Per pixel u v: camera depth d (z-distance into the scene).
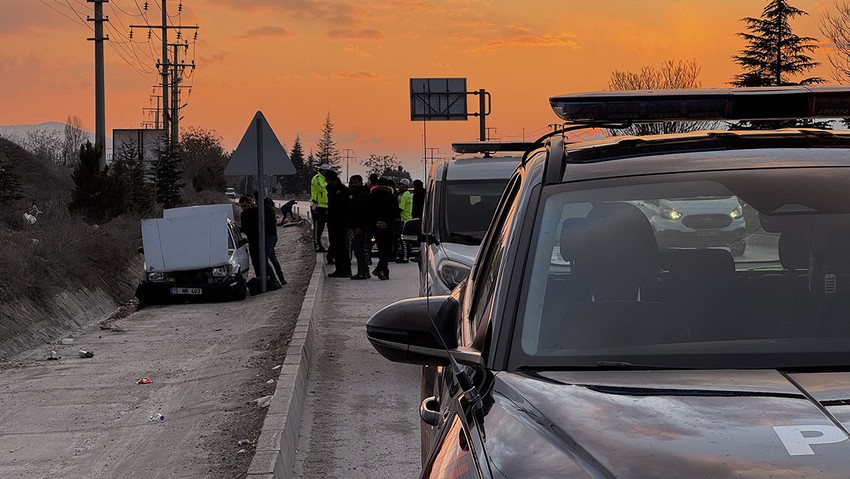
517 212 3.21
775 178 3.09
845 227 2.94
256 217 21.38
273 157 19.83
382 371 10.80
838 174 3.11
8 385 11.39
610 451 2.13
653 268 2.96
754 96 3.24
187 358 12.95
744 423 2.15
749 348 2.66
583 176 3.24
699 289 2.88
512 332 2.85
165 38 70.56
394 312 3.04
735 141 3.37
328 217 22.25
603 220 3.07
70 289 19.30
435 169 11.84
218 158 107.25
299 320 13.16
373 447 7.78
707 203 3.07
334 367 11.15
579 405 2.39
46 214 28.73
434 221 10.87
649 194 3.11
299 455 7.63
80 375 11.92
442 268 9.81
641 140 3.44
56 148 69.44
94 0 35.59
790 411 2.20
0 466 7.82
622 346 2.74
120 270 24.30
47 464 7.82
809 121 3.56
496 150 12.23
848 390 2.31
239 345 13.20
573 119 3.36
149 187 45.69
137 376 11.66
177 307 19.83
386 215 21.38
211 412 9.09
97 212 33.16
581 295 2.90
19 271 16.73
